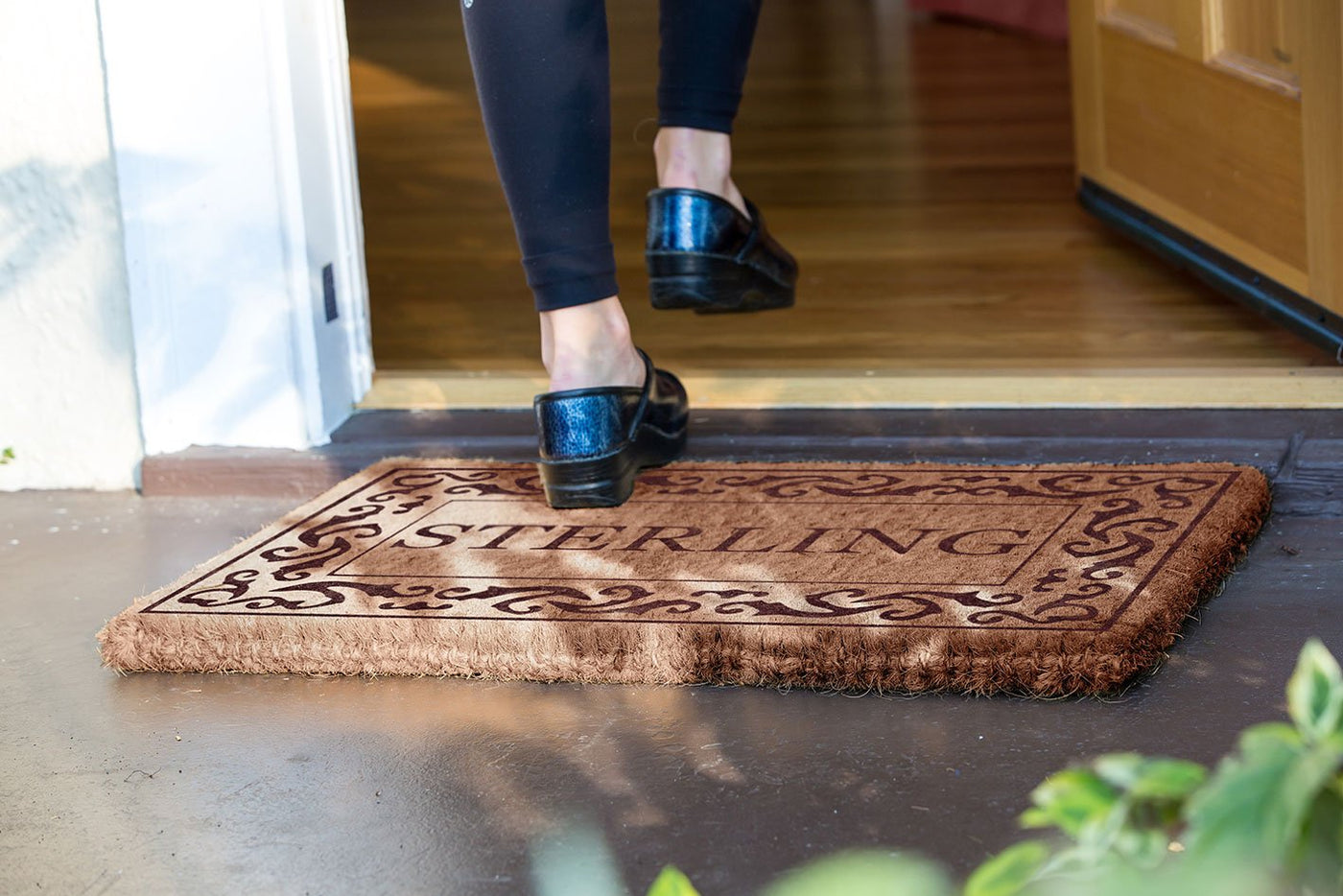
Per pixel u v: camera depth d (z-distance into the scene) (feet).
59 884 3.36
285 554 5.19
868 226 9.49
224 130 5.97
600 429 4.93
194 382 6.23
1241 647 4.17
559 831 3.45
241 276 6.10
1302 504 5.30
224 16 5.85
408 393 6.64
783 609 4.39
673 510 5.37
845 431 5.94
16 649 4.75
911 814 3.42
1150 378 6.06
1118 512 5.01
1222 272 7.06
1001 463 5.64
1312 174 5.99
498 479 5.87
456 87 15.31
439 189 11.16
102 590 5.24
